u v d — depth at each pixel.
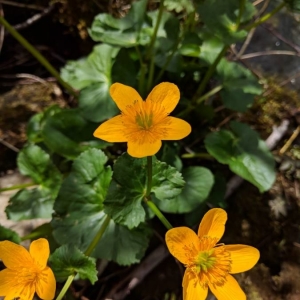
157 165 0.13
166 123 0.11
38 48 0.23
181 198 0.17
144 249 0.15
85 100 0.18
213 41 0.19
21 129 0.21
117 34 0.18
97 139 0.18
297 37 0.22
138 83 0.19
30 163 0.17
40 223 0.18
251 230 0.19
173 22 0.18
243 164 0.17
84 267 0.13
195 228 0.18
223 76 0.19
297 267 0.18
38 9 0.22
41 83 0.22
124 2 0.22
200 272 0.11
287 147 0.20
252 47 0.22
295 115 0.21
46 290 0.11
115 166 0.13
